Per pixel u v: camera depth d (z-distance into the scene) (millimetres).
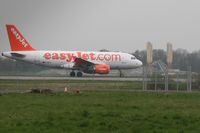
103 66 130500
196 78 93375
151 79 90562
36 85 96375
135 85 98625
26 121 38125
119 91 78750
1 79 120812
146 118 39875
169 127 36094
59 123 37094
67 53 134000
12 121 38094
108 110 46156
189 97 65812
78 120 38938
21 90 80375
